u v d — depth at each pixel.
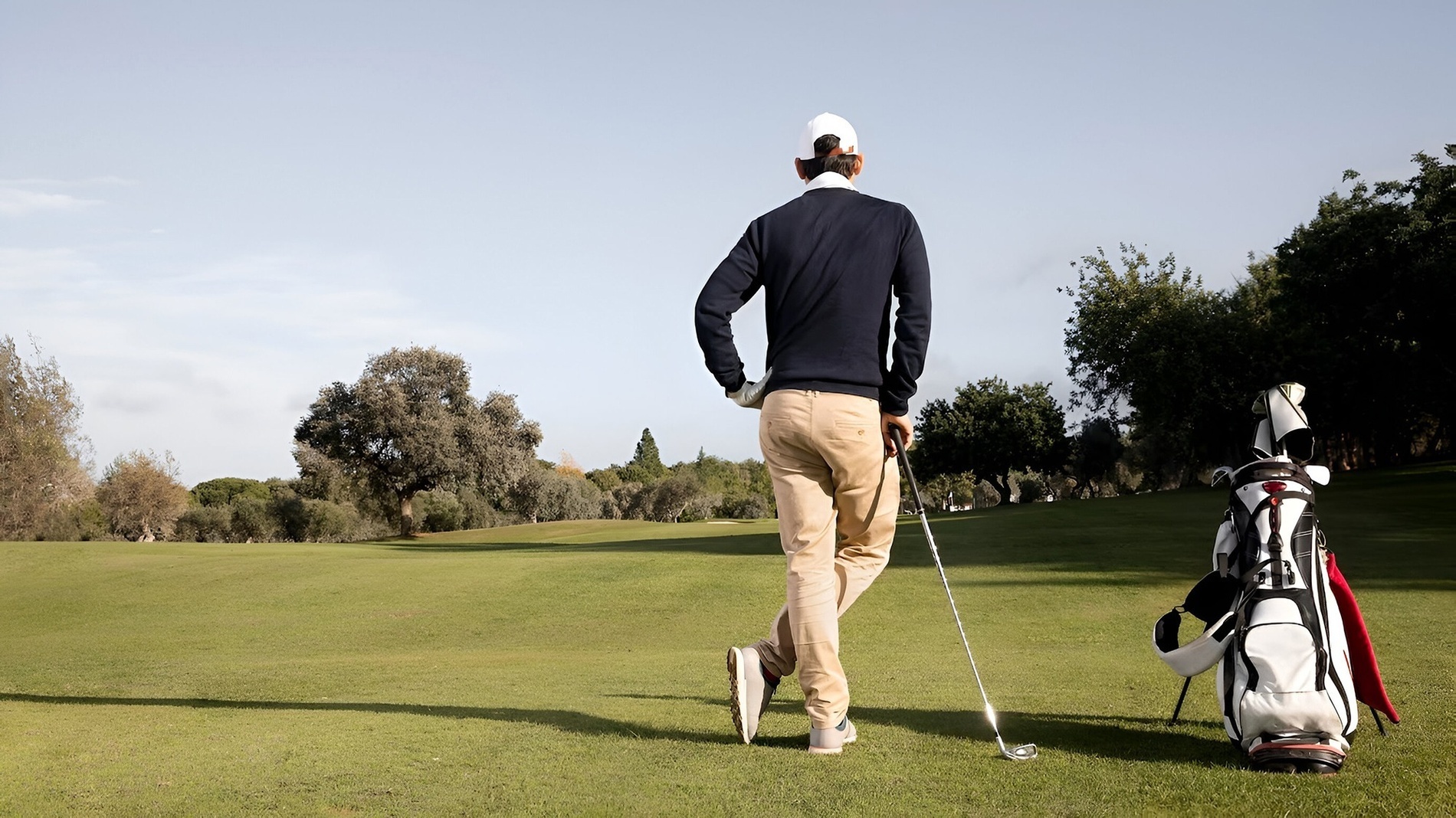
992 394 57.81
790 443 3.68
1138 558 17.59
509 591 17.66
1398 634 8.41
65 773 3.13
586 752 3.53
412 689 6.36
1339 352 39.53
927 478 59.88
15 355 43.47
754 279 3.76
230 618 15.80
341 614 15.96
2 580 19.98
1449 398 38.12
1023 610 13.26
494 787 3.02
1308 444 3.88
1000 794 2.96
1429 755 3.44
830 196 3.77
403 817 2.70
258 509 60.56
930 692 5.61
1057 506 32.25
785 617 3.82
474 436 54.38
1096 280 45.91
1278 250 36.22
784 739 3.88
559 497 74.62
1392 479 32.50
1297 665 3.42
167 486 60.84
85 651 12.61
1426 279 31.06
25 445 42.91
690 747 3.66
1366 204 33.94
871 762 3.39
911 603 14.31
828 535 3.73
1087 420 55.72
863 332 3.67
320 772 3.17
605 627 14.46
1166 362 42.56
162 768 3.21
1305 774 3.20
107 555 23.39
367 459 54.34
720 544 24.69
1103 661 8.02
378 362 54.84
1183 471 53.69
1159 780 3.13
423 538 47.69
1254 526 3.79
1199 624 11.53
